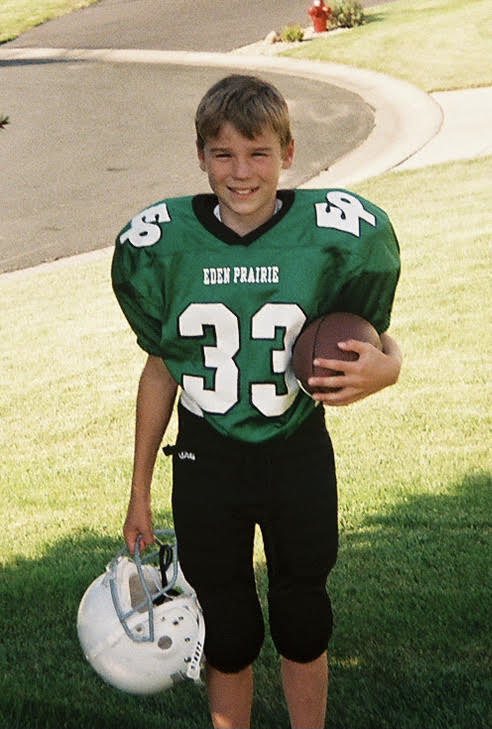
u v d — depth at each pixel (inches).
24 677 157.2
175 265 126.3
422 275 371.2
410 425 253.3
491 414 256.1
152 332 131.6
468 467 227.9
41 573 192.2
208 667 138.0
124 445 261.1
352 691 149.6
